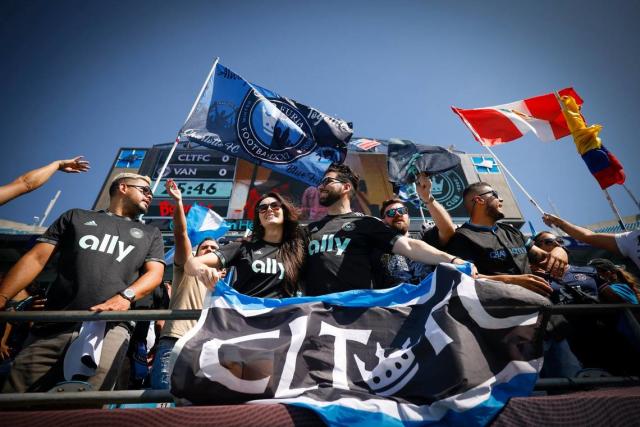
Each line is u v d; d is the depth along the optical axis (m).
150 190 3.48
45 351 2.49
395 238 3.08
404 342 2.41
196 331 2.31
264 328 2.41
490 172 16.30
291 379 2.18
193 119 4.57
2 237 11.41
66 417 1.77
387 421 2.01
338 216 3.43
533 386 2.20
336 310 2.55
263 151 4.64
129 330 2.79
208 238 4.51
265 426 1.87
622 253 3.52
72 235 2.91
